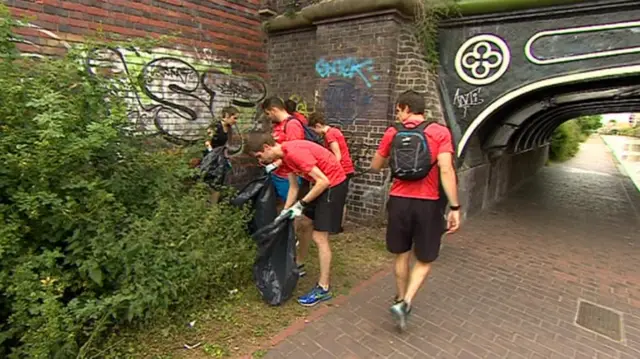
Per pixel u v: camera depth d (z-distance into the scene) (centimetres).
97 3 446
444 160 278
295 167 323
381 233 529
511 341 300
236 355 265
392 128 304
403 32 520
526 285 409
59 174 245
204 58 561
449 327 315
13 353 220
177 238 289
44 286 216
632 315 351
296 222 377
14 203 236
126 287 253
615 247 563
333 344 283
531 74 469
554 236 607
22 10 393
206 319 302
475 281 412
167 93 514
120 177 283
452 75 522
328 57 570
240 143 613
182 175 324
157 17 502
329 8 545
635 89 602
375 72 526
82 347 227
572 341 303
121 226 269
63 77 264
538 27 457
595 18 425
